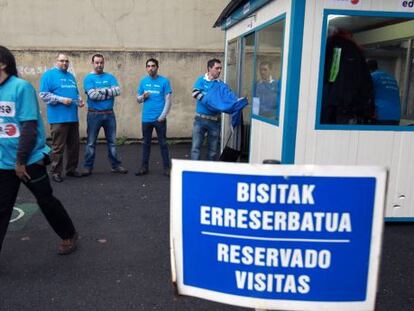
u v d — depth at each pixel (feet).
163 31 31.60
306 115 14.58
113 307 10.23
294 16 13.99
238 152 21.26
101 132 31.86
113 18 31.07
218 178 5.63
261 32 18.40
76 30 30.96
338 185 5.44
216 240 5.76
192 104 32.22
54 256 12.92
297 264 5.61
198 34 31.94
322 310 5.66
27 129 10.96
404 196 15.42
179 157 27.48
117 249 13.47
